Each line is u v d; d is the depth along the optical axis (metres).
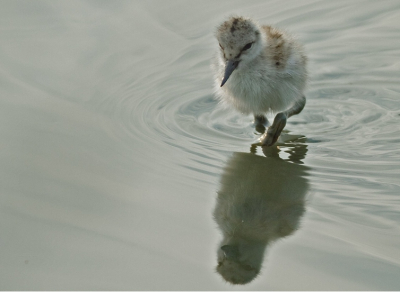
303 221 7.16
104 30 12.48
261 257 6.52
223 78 8.63
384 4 13.67
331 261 6.38
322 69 11.73
